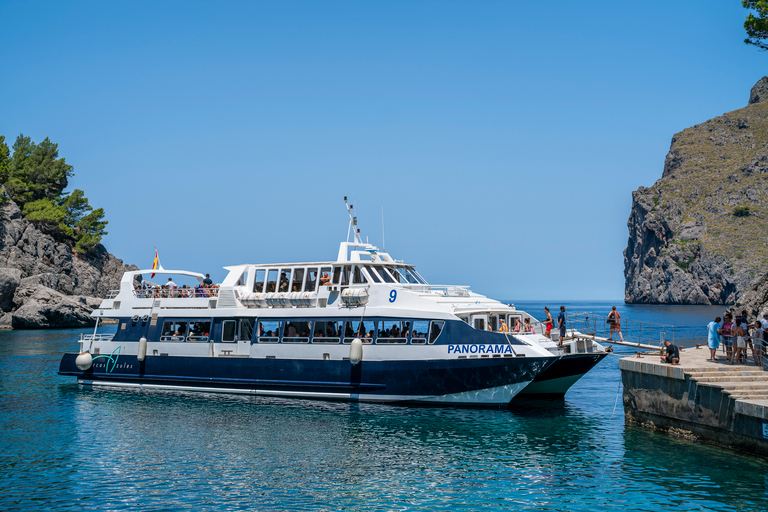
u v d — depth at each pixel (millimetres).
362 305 28547
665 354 23672
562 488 16797
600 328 94688
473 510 15359
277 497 16188
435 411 26453
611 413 26641
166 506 15555
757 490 16125
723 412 19359
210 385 31250
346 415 25766
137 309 33781
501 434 22688
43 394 31672
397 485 17125
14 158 122375
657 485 16766
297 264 31016
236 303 31531
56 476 17891
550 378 27953
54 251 110438
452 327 26875
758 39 34094
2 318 87750
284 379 29453
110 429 23656
